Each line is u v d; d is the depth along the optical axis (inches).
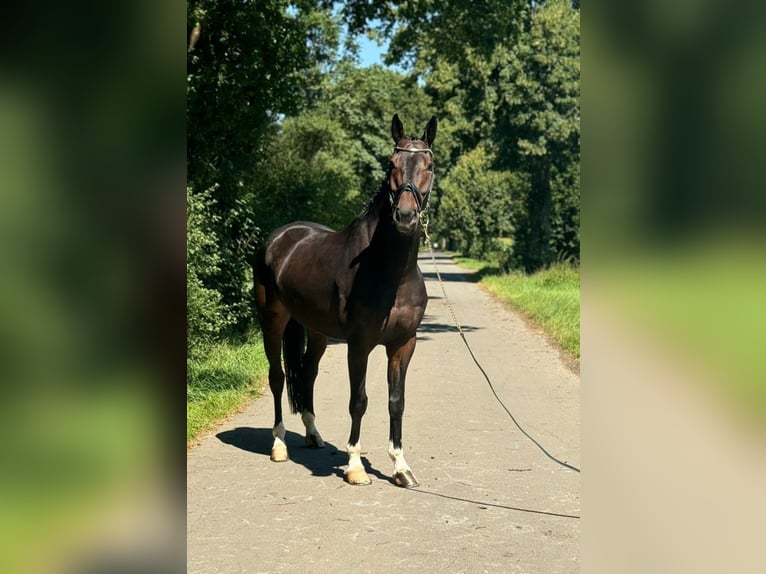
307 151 1180.5
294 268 245.3
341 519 193.0
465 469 239.3
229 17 463.5
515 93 1268.5
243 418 316.2
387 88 1483.8
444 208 1621.6
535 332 613.0
